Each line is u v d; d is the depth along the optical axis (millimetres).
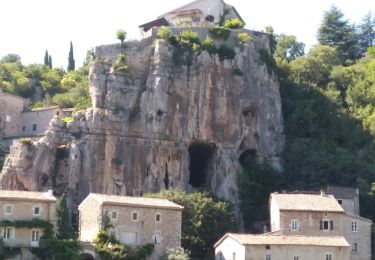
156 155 177250
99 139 176250
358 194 162000
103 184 173625
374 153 183000
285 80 199625
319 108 194000
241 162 185625
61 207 146375
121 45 186500
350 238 143250
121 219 135625
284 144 189250
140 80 183750
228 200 175125
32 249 131500
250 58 190875
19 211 132500
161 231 138000
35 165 173000
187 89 182750
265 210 173000
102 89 180875
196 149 185750
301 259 130625
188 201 154625
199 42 188500
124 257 132875
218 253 137375
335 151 182625
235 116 185000
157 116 179250
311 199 145625
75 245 132125
